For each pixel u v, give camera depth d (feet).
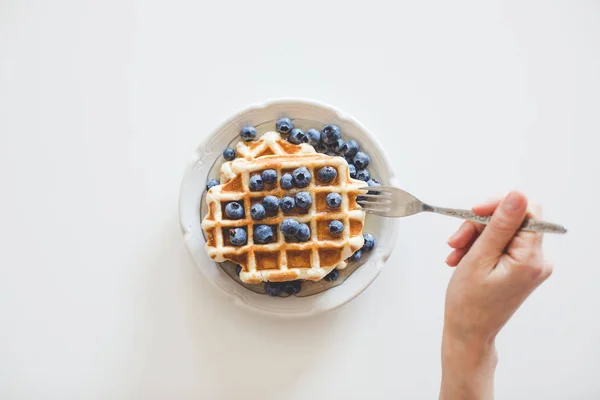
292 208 2.04
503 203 1.57
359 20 2.38
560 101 2.41
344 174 2.08
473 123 2.39
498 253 1.62
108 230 2.35
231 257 2.09
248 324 2.35
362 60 2.38
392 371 2.35
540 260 1.59
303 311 2.18
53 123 2.37
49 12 2.37
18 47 2.37
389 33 2.39
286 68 2.37
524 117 2.40
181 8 2.37
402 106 2.38
